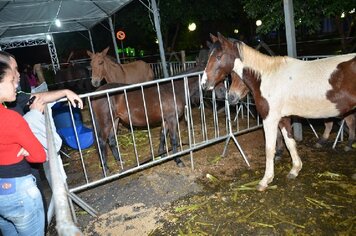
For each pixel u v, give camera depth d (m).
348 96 2.99
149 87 4.32
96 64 6.66
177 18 14.63
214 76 3.49
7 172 1.72
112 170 4.67
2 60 1.76
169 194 3.68
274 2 6.11
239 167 4.17
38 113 2.21
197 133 5.92
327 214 2.87
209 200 3.40
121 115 4.39
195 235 2.81
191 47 20.59
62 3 7.98
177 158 4.38
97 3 8.39
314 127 5.30
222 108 7.19
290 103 3.27
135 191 3.87
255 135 5.29
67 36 18.92
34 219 1.88
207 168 4.25
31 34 11.86
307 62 3.25
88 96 3.37
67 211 1.04
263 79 3.34
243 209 3.14
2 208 1.77
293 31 4.33
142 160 4.85
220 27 19.95
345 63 2.98
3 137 1.63
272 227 2.79
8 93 1.72
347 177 3.50
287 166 3.99
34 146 1.71
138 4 14.11
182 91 4.32
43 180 4.44
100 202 3.71
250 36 18.98
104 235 3.03
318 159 4.05
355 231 2.59
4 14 7.88
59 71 10.88
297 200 3.17
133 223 3.16
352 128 4.07
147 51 21.20
